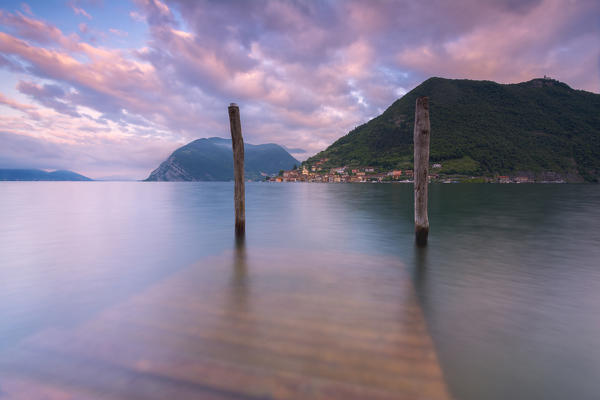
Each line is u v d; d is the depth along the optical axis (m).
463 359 3.25
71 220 15.59
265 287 5.52
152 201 30.39
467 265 7.18
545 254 8.34
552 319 4.29
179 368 3.01
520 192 50.75
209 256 8.04
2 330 3.84
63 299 4.93
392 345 3.49
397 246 9.34
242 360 3.13
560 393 2.76
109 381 2.82
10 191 53.00
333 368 3.02
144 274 6.38
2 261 7.46
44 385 2.78
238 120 10.41
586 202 28.67
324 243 9.82
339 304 4.73
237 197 10.88
